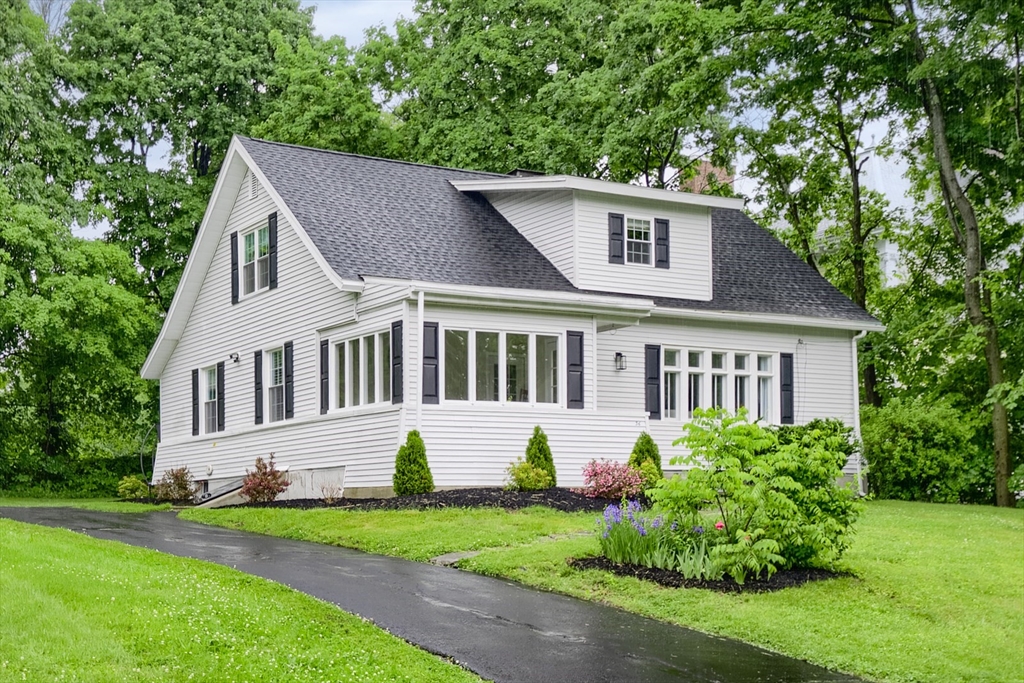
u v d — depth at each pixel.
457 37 36.56
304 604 11.30
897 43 26.72
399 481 20.09
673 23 27.72
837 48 27.34
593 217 25.31
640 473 20.62
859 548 15.77
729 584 12.84
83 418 36.41
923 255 33.91
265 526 18.23
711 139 35.38
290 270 24.78
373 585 12.76
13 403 33.97
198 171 39.44
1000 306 27.83
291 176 24.83
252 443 25.84
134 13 37.66
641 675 9.66
